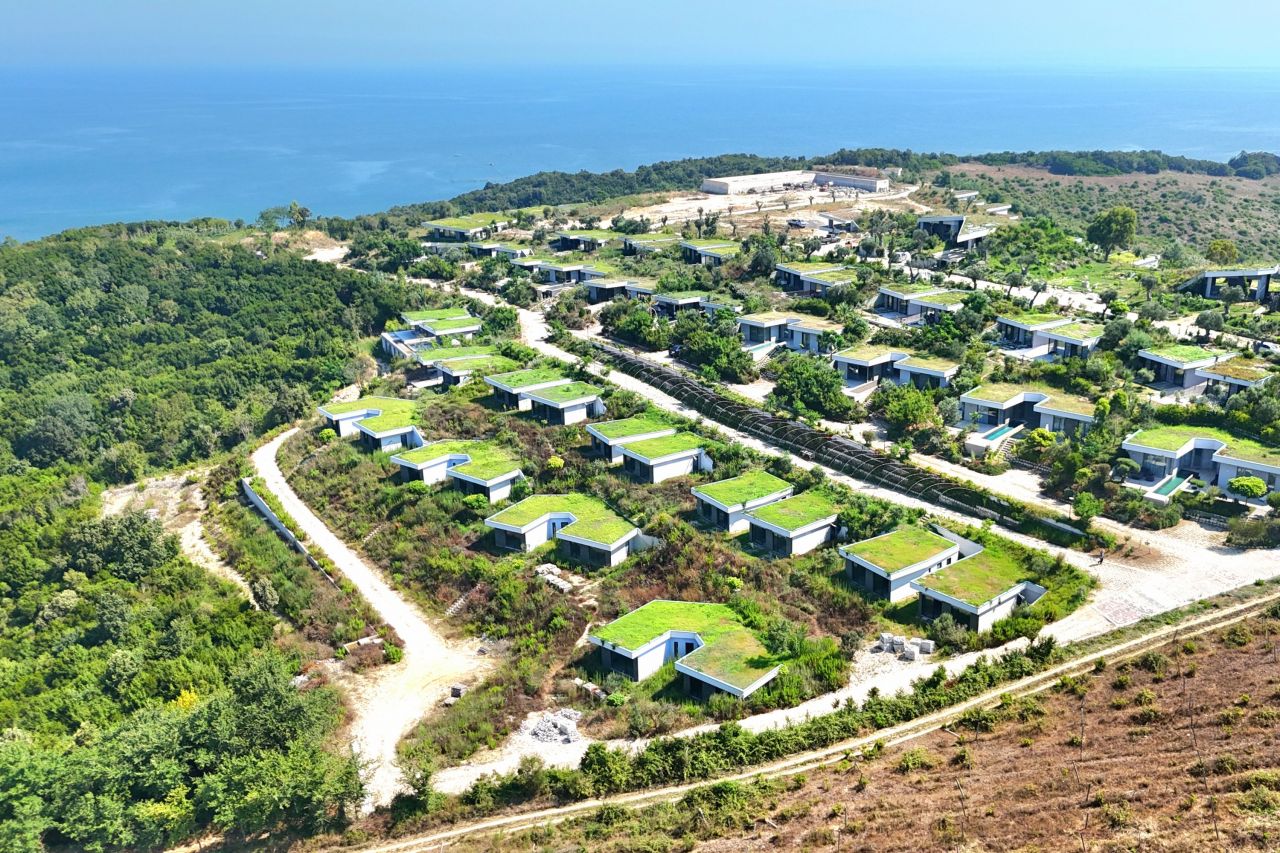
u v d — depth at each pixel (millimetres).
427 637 69938
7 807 50938
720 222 178250
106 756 52906
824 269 132000
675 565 71875
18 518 102000
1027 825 41906
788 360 105062
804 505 75625
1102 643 57750
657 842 45062
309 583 78562
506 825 49281
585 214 198625
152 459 117938
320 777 50031
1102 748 46688
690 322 118625
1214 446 77562
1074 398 88875
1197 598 61500
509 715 58719
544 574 73938
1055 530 70812
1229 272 114812
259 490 96125
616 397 100312
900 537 69875
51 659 75000
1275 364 91812
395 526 84375
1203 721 47156
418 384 117188
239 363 133500
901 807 44719
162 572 85312
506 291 148875
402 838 49469
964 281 127688
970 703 53969
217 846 50625
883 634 61969
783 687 57062
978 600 61688
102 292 155250
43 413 122125
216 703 55688
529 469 88938
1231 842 38406
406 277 165375
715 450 86875
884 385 97375
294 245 186125
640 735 55312
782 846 43375
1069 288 125125
